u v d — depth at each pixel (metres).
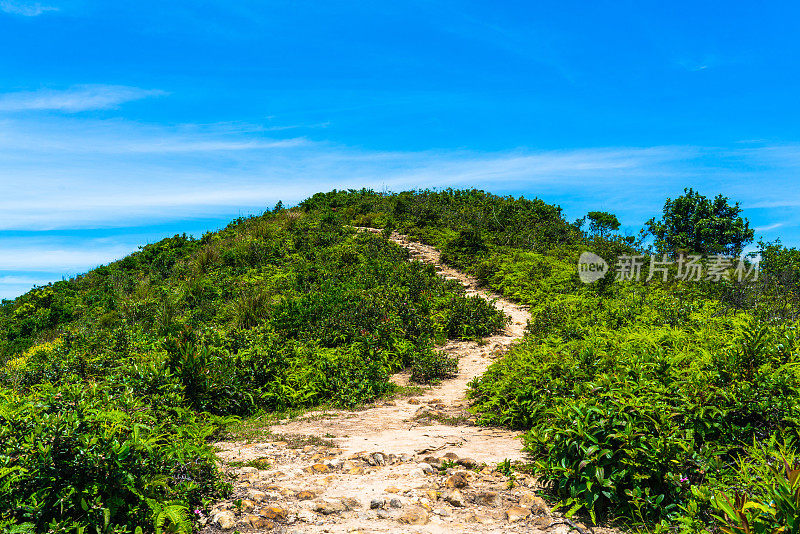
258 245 21.08
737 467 3.49
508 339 12.36
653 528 3.13
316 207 30.92
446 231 24.31
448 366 9.59
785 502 2.43
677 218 23.89
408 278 16.03
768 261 15.87
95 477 3.03
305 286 16.38
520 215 27.06
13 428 3.13
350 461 4.61
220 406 6.59
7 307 20.06
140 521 3.09
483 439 5.38
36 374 7.98
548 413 5.18
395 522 3.30
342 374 8.41
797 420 3.56
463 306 13.23
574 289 15.78
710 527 2.87
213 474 3.81
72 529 2.82
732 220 23.14
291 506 3.54
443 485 3.90
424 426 6.27
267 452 5.10
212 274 19.27
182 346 6.68
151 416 4.02
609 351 6.05
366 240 21.81
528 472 4.08
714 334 6.06
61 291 20.66
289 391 7.60
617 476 3.34
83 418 3.19
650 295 13.06
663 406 3.84
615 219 25.70
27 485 2.87
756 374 4.19
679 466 3.40
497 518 3.35
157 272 21.75
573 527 3.18
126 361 8.10
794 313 9.18
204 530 3.22
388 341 10.86
